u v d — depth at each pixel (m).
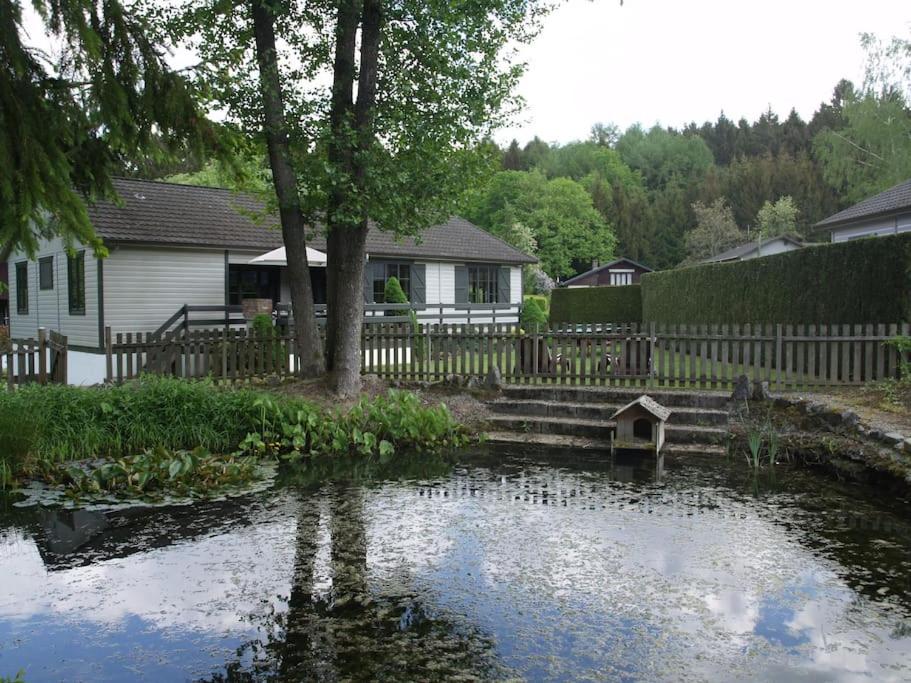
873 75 32.78
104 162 7.79
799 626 4.17
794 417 9.27
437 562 5.23
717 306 17.20
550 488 7.40
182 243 16.47
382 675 3.65
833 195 66.81
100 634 4.10
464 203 11.84
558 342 11.54
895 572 4.98
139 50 7.46
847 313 11.53
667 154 93.75
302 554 5.41
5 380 10.91
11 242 6.46
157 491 7.30
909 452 7.00
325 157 11.45
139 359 11.55
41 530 6.00
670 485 7.49
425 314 23.05
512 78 11.54
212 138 8.30
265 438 9.30
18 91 6.34
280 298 19.36
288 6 11.23
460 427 10.17
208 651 3.90
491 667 3.73
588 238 61.44
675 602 4.52
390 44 11.65
